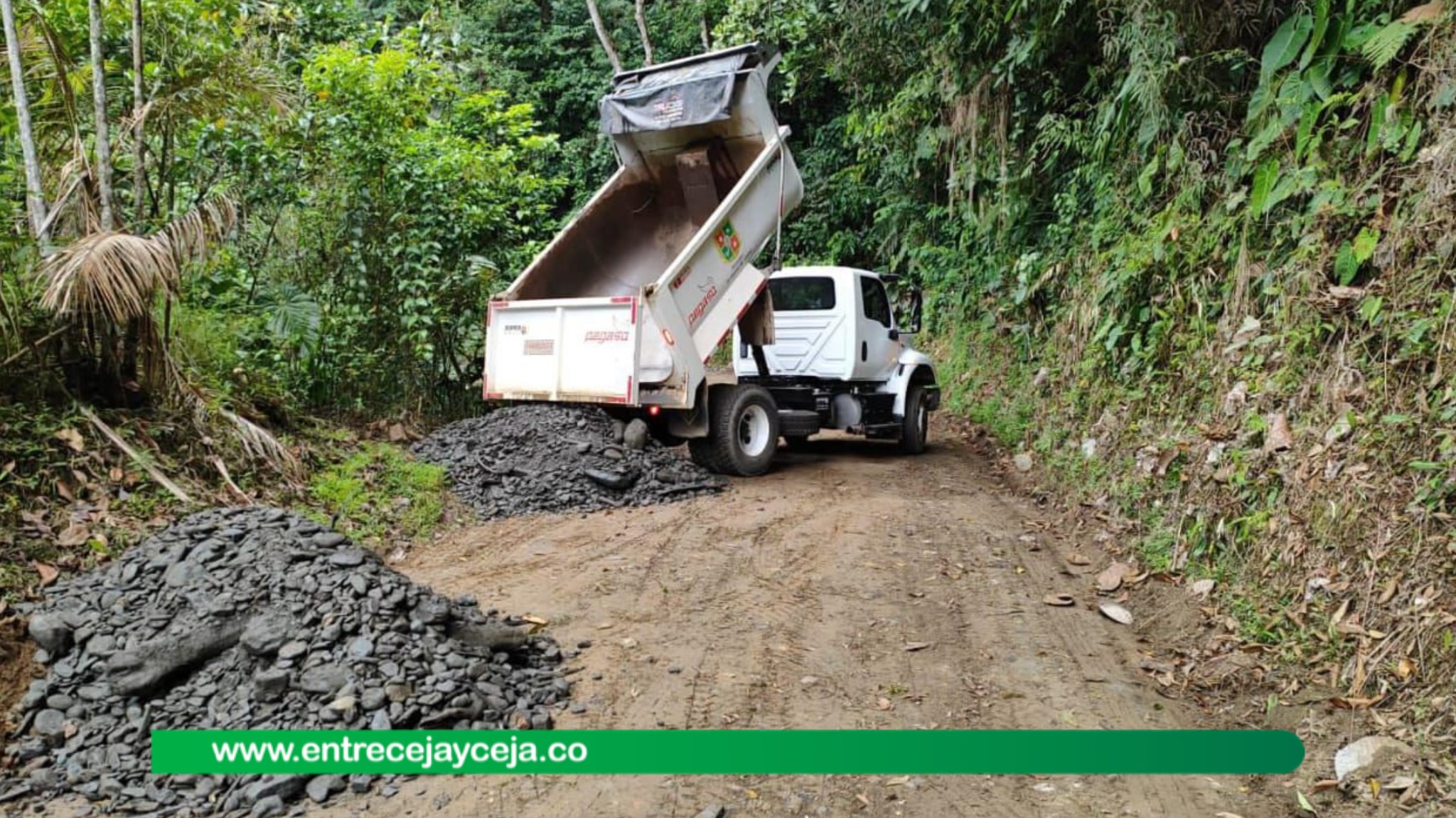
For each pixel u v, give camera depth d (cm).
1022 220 1312
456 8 2511
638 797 373
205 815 365
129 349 701
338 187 995
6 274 645
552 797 373
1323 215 630
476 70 2325
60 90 728
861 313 1112
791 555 678
